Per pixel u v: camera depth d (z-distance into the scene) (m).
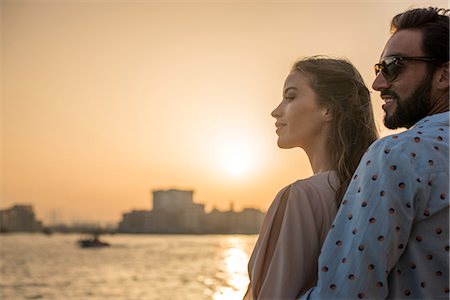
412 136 0.95
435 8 1.05
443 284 0.91
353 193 0.95
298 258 1.03
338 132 1.12
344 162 1.10
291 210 1.06
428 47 1.01
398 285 0.92
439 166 0.92
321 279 0.92
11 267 52.97
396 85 1.04
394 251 0.90
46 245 87.19
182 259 65.50
